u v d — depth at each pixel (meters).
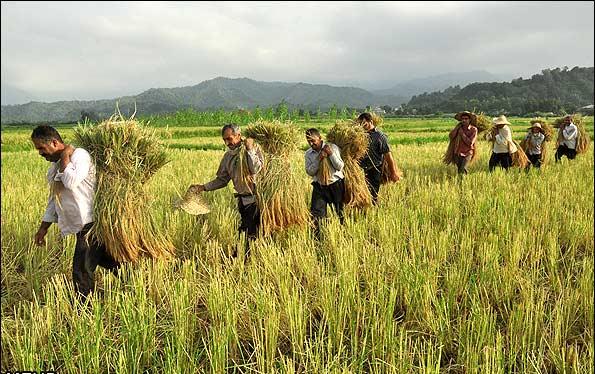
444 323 3.23
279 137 5.28
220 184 5.33
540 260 4.63
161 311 3.69
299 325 3.13
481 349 2.96
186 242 5.54
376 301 3.40
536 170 10.27
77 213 3.96
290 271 4.02
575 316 3.48
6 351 3.18
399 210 6.22
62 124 72.62
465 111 9.88
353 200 6.23
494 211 6.09
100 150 4.08
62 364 3.04
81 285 4.02
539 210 6.18
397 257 4.36
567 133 11.95
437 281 4.09
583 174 9.74
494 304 3.72
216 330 3.15
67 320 3.36
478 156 13.55
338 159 5.77
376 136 6.94
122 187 4.11
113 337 3.22
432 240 4.80
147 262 4.27
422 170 11.27
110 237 4.03
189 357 2.82
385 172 7.33
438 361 2.65
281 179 5.16
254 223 5.33
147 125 4.46
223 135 5.07
